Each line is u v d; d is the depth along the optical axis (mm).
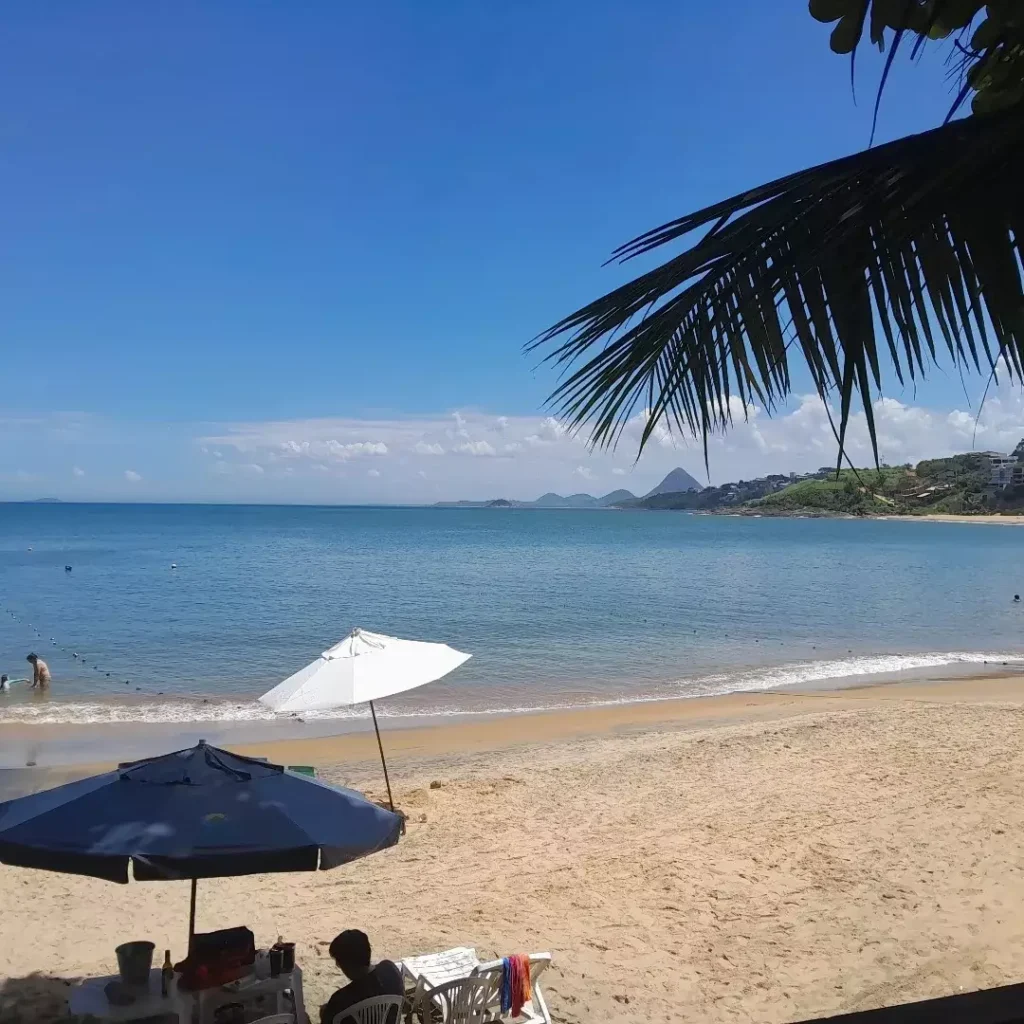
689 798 10312
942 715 14602
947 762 11344
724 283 2262
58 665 22047
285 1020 4605
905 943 6523
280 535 102812
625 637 27062
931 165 2152
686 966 6305
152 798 4195
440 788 10977
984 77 2438
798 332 2182
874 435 2176
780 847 8547
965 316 2188
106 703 17766
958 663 23281
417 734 15117
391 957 6520
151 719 16328
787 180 2215
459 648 24891
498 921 7121
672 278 2248
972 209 2172
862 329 2162
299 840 4023
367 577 47562
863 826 9031
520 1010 5266
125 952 4793
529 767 12109
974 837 8578
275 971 4871
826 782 10695
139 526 127875
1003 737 12688
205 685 19641
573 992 5930
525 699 18453
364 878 8164
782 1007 5754
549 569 54469
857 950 6457
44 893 7828
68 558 61406
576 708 17484
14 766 12961
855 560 66688
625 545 86500
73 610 32750
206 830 4008
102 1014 4586
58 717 16453
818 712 16547
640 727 15648
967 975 6055
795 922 6945
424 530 123938
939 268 2189
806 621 31453
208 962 4770
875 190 2180
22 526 125312
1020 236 2141
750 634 28203
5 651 24078
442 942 6754
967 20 2230
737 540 101125
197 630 27766
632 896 7543
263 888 7969
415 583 44219
